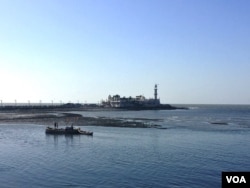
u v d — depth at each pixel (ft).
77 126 365.61
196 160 164.96
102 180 127.34
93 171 141.38
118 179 128.67
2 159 166.50
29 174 136.67
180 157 173.27
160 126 369.50
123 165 152.87
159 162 159.84
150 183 123.24
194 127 360.07
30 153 184.55
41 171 141.49
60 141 238.07
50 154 181.88
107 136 271.49
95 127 354.33
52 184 122.72
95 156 176.04
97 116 594.24
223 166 150.92
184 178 129.90
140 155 179.32
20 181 126.82
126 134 287.28
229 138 260.83
